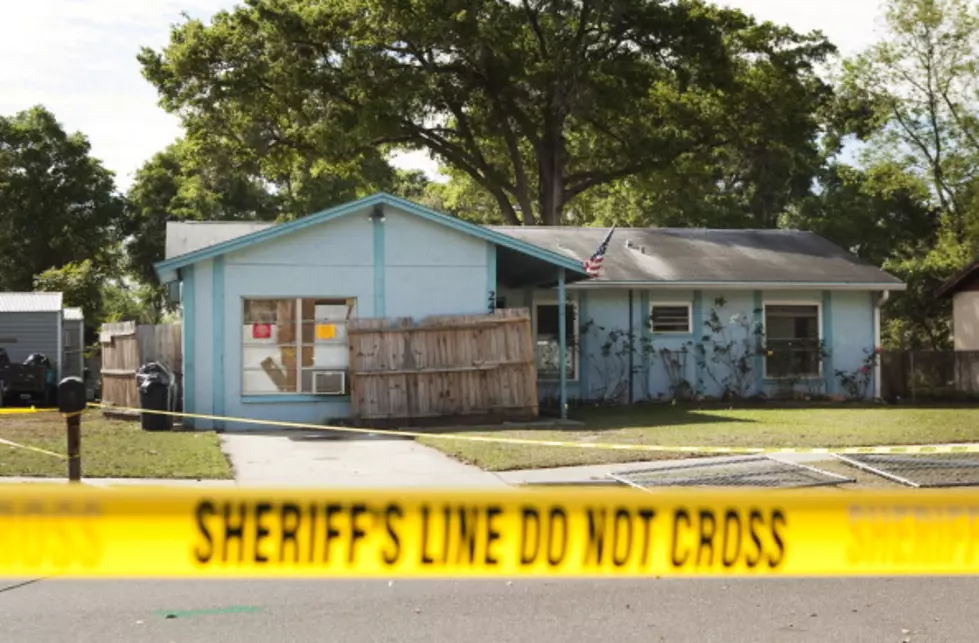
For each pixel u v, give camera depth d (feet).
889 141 164.86
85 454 45.09
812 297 88.02
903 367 89.20
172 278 65.87
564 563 16.62
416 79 137.28
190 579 24.89
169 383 62.85
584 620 21.35
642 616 21.66
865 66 162.61
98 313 154.71
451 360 63.93
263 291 65.05
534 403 64.23
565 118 150.41
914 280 121.08
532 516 16.58
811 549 17.02
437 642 19.69
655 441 49.96
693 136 154.51
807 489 36.70
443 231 67.15
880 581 24.68
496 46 134.10
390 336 63.62
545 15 144.25
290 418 65.16
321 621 21.20
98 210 202.18
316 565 16.28
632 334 84.74
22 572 15.83
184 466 41.63
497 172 159.12
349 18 137.80
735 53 147.13
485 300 67.51
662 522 16.84
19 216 194.80
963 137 160.25
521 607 22.39
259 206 196.75
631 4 137.59
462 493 16.55
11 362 97.91
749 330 86.69
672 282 83.51
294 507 16.28
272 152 156.87
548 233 95.71
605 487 36.99
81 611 22.00
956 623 21.20
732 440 49.70
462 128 157.58
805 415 69.26
